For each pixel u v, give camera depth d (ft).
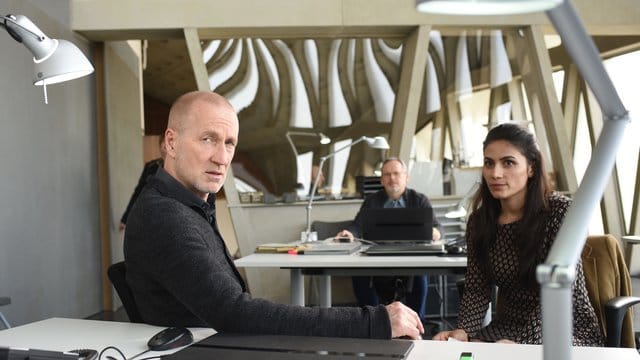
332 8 20.65
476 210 7.37
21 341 4.51
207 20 20.29
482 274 7.38
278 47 22.27
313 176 22.88
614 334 6.72
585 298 6.42
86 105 20.07
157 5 20.13
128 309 5.44
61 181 17.53
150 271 4.75
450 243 12.69
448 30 21.80
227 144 5.14
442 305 17.51
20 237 14.56
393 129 22.65
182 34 21.15
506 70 22.20
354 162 22.97
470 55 22.24
